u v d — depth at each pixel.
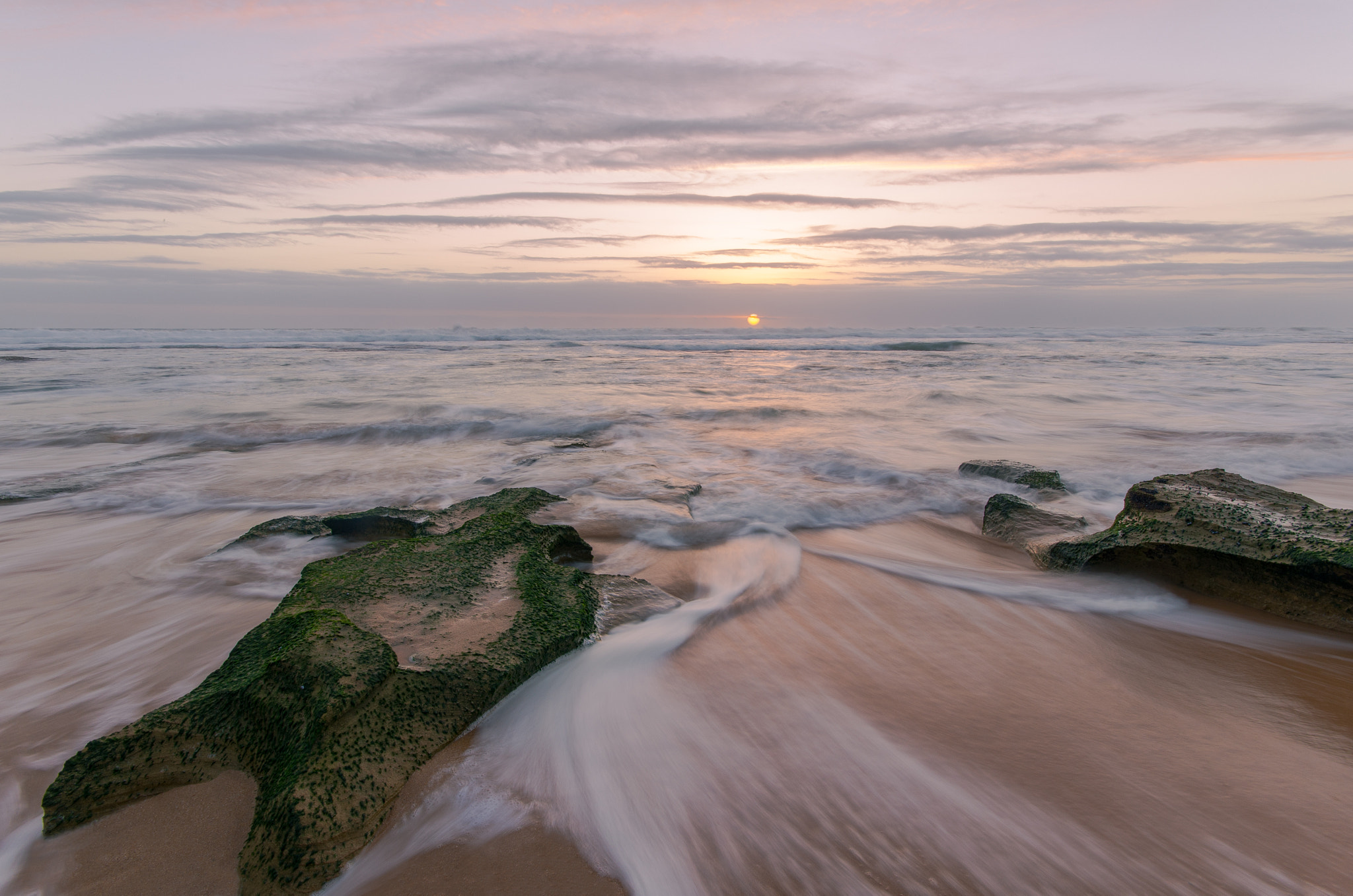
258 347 32.12
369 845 2.22
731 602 4.29
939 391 15.98
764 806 2.42
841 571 4.96
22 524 6.14
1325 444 9.44
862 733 2.85
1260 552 4.16
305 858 2.08
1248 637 3.87
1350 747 2.76
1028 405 13.79
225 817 2.34
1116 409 13.23
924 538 5.91
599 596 4.11
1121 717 2.99
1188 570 4.47
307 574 3.89
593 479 7.53
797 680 3.30
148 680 3.36
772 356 29.39
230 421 11.72
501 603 3.61
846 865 2.15
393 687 2.72
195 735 2.58
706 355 30.34
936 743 2.78
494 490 7.24
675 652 3.59
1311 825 2.29
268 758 2.48
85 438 10.28
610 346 36.97
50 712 3.06
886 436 10.61
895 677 3.35
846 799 2.44
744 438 10.45
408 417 12.26
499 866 2.15
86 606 4.28
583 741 2.78
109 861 2.16
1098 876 2.09
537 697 3.07
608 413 12.59
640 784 2.53
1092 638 3.84
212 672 3.32
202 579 4.73
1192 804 2.40
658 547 5.48
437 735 2.71
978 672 3.42
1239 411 12.67
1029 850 2.20
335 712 2.45
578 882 2.10
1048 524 5.71
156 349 29.62
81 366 21.20
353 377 18.97
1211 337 45.19
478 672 2.97
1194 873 2.10
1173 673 3.43
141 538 5.72
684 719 2.95
